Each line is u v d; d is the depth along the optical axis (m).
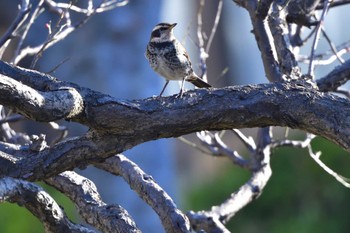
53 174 7.60
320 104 7.21
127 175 8.77
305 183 18.44
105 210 8.08
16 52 10.45
